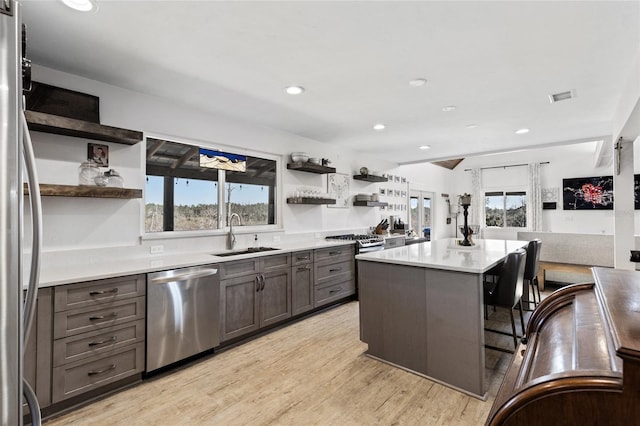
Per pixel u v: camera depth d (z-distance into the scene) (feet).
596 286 2.97
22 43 2.85
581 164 25.14
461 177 31.09
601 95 9.74
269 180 13.69
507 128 13.42
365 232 18.90
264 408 6.72
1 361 2.41
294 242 13.99
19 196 2.52
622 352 1.77
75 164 8.34
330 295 13.33
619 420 1.78
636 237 12.89
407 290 8.17
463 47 7.02
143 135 9.65
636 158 22.06
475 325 7.05
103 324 7.04
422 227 26.55
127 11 5.74
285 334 10.73
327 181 16.30
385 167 21.09
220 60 7.62
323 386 7.52
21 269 2.53
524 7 5.64
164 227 10.37
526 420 2.05
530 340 3.42
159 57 7.47
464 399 6.97
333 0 5.47
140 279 7.63
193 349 8.58
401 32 6.43
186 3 5.53
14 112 2.50
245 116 11.79
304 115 11.69
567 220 25.66
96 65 7.84
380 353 8.74
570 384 1.93
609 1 5.46
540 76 8.43
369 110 11.18
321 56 7.44
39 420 2.84
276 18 5.97
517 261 8.24
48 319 6.33
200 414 6.53
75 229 8.35
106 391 7.23
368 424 6.19
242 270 10.02
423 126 13.10
